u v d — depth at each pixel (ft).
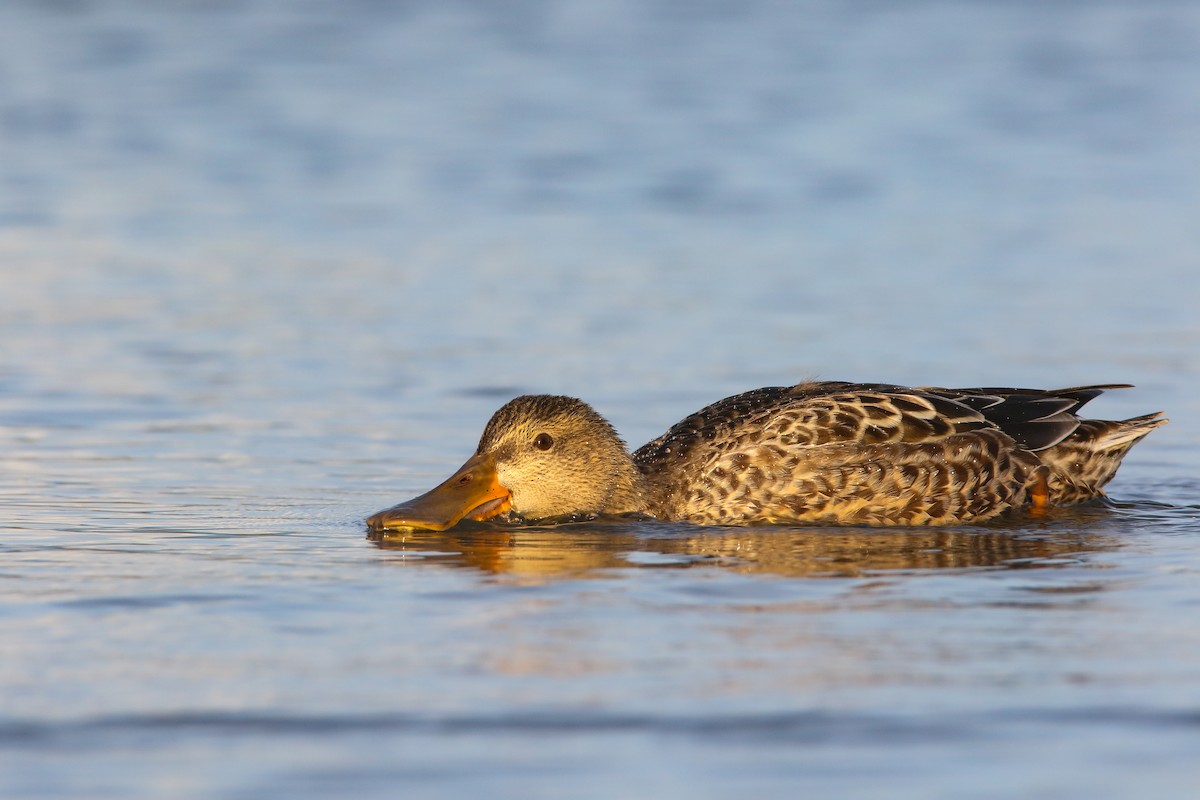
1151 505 45.19
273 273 73.36
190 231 80.64
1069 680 28.91
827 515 43.80
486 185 90.43
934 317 65.82
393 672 29.30
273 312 67.00
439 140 100.27
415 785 24.72
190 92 111.34
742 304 68.13
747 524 43.55
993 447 44.19
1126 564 37.65
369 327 64.95
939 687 28.55
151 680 28.86
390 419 53.26
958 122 104.37
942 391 46.01
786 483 43.78
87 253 76.18
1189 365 59.06
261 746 26.08
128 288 70.54
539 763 25.48
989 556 38.73
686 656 30.22
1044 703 27.81
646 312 67.00
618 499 44.34
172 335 63.57
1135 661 29.96
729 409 46.26
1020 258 75.31
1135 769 25.31
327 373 58.70
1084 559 38.27
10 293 69.31
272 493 44.86
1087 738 26.43
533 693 28.27
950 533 41.98
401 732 26.63
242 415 53.47
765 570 37.19
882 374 58.59
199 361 60.08
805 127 103.14
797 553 39.27
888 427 44.09
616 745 26.14
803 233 80.53
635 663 29.84
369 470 47.52
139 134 100.99
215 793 24.43
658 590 35.12
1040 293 69.36
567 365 59.67
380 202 86.79
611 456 44.32
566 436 43.86
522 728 26.78
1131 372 58.34
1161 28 132.98
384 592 34.81
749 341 62.69
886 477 43.55
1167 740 26.32
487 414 53.93
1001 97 110.83
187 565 36.99
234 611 33.12
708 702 27.84
